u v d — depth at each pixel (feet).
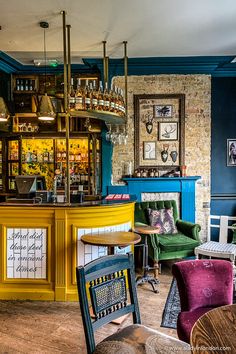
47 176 20.40
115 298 5.98
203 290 7.02
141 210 15.64
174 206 16.21
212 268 7.20
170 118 17.95
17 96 19.76
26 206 11.13
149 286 12.69
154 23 12.92
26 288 11.47
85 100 12.34
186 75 17.90
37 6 11.49
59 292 11.28
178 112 17.93
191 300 6.92
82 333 8.99
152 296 11.68
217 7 11.59
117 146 18.11
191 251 13.74
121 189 17.93
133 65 17.60
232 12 11.98
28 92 19.24
